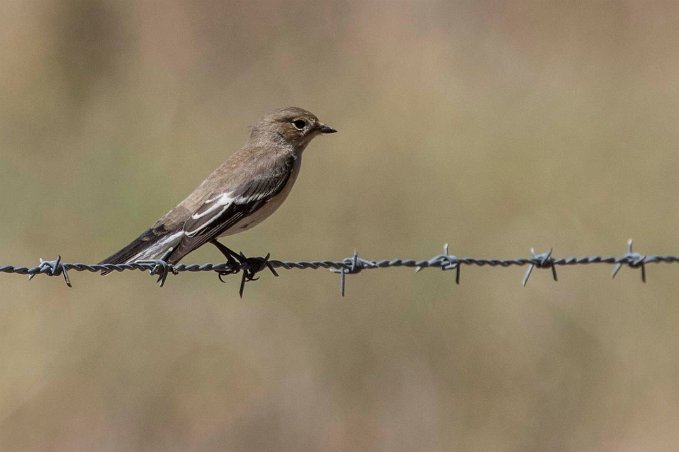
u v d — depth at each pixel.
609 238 15.91
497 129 17.31
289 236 15.61
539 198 16.28
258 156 11.71
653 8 21.83
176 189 16.27
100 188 16.36
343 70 19.58
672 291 15.04
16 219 15.79
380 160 16.64
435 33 20.83
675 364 14.34
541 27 21.28
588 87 18.95
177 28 20.62
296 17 21.08
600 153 17.00
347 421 14.05
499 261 10.70
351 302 14.70
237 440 13.91
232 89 19.25
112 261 10.66
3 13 19.36
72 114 18.55
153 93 19.02
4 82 18.81
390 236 15.79
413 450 13.89
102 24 20.03
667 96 18.56
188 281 14.73
